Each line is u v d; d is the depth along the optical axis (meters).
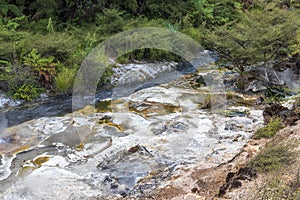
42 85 5.46
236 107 4.79
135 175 3.09
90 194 2.84
